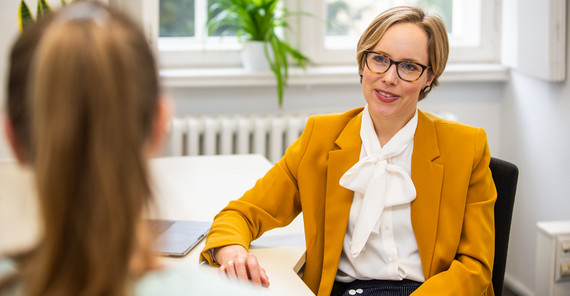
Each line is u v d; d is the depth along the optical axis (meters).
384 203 1.40
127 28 0.51
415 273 1.41
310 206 1.48
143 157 0.50
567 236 2.10
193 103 2.84
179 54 2.91
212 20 2.88
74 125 0.47
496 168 1.52
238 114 2.87
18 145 0.52
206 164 2.21
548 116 2.77
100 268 0.48
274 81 2.83
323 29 3.00
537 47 2.71
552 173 2.77
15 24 2.16
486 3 3.10
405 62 1.38
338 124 1.51
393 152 1.42
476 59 3.14
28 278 0.50
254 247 1.48
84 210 0.47
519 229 3.03
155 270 0.56
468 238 1.40
